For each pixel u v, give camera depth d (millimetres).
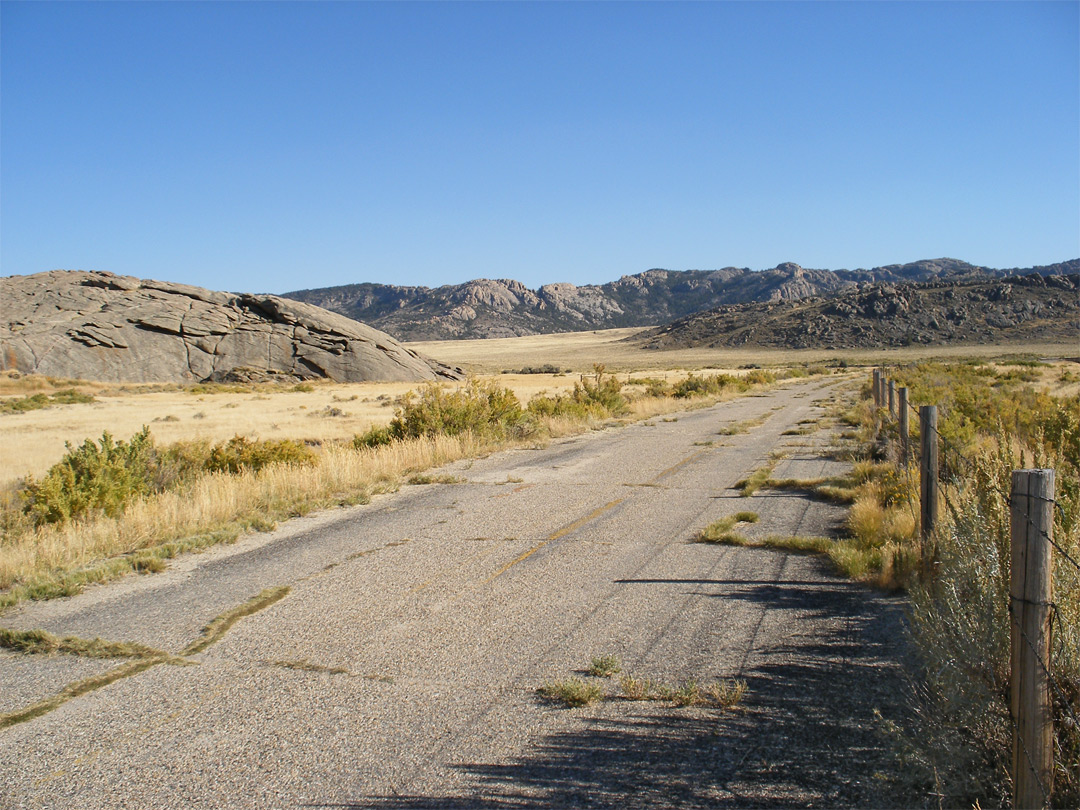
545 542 8430
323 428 30219
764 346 178250
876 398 22078
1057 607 3264
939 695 3924
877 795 3359
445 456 15688
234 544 8805
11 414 42812
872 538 7633
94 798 3518
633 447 17391
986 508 4129
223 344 81438
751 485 11398
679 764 3686
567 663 4984
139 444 12953
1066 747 3191
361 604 6367
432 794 3475
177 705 4496
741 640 5309
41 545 8195
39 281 89188
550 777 3594
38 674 5027
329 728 4156
